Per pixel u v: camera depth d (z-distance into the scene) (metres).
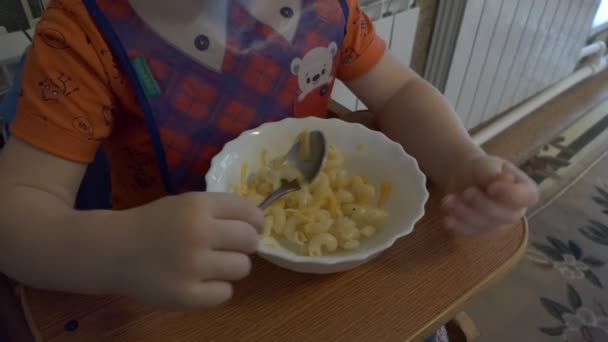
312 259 0.40
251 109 0.56
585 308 1.16
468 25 1.18
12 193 0.41
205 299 0.34
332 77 0.63
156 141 0.53
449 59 1.24
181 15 0.49
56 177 0.43
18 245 0.38
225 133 0.56
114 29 0.46
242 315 0.41
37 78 0.44
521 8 1.32
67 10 0.45
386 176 0.50
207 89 0.53
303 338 0.39
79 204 0.61
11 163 0.43
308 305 0.42
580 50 1.81
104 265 0.35
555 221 1.37
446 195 0.49
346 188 0.50
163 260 0.34
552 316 1.14
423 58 1.29
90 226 0.37
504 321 1.12
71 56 0.45
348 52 0.63
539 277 1.22
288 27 0.56
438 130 0.56
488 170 0.48
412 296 0.42
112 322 0.40
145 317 0.41
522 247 0.47
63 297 0.42
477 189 0.46
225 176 0.48
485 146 1.63
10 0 0.58
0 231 0.39
